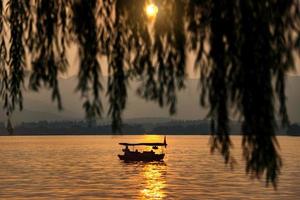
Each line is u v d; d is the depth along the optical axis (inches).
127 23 208.8
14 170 7436.0
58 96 207.6
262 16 195.2
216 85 194.9
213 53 196.2
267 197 4451.3
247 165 193.0
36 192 4776.1
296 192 4756.4
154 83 199.8
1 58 233.1
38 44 221.1
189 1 200.4
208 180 5969.5
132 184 5556.1
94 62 209.9
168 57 199.6
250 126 192.7
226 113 193.8
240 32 197.2
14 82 230.5
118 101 204.1
